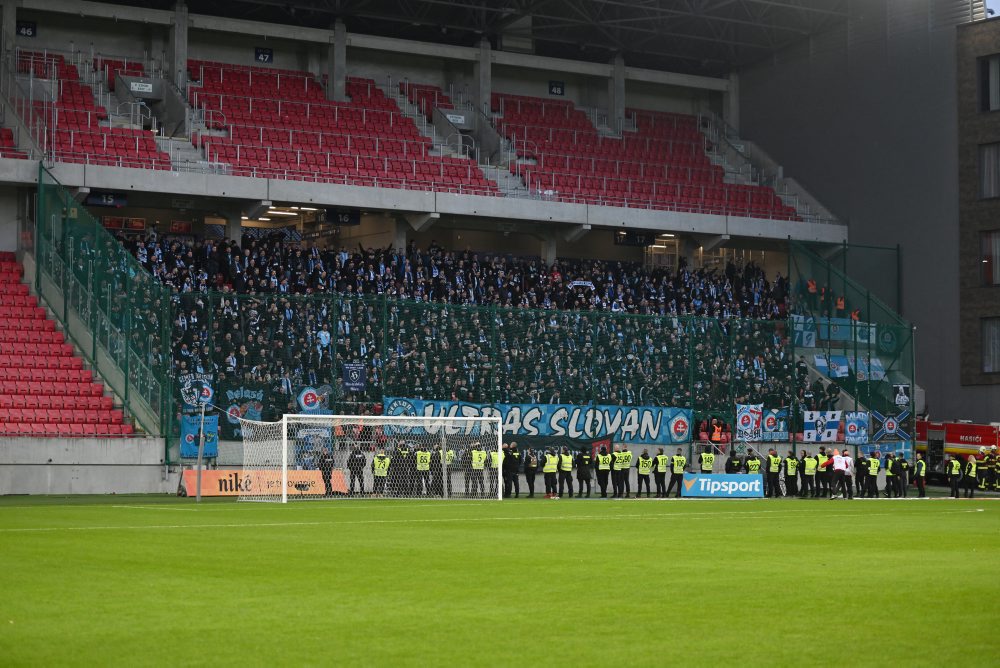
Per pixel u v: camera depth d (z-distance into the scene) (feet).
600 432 164.45
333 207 189.57
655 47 241.35
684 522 93.40
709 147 241.35
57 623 40.27
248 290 166.91
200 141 186.29
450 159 209.67
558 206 202.49
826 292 195.00
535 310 163.12
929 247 206.69
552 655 35.45
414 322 155.02
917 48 209.26
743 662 34.45
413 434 142.31
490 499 137.90
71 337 152.25
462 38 234.17
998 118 197.77
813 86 227.61
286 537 74.59
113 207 190.08
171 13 200.75
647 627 40.06
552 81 242.58
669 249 231.71
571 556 62.95
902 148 211.00
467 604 45.03
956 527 88.48
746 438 173.68
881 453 181.37
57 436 132.77
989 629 39.37
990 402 197.67
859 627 39.88
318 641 37.47
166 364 139.74
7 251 167.94
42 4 192.24
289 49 219.41
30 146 168.45
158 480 137.18
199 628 39.60
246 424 135.13
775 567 57.52
